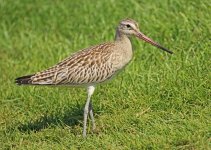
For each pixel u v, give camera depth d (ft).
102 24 65.51
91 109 45.65
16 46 68.23
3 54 66.95
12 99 52.90
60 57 59.21
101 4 69.72
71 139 43.98
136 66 53.42
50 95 51.67
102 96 50.01
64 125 46.70
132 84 50.14
